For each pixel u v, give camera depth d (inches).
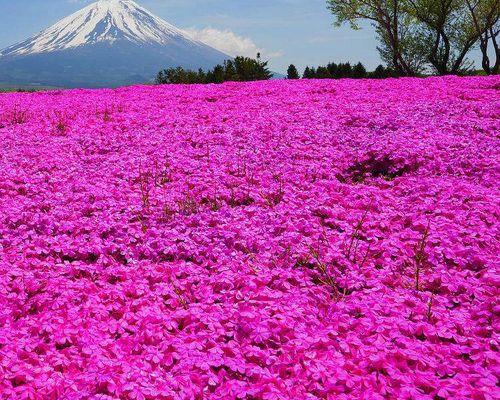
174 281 305.1
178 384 212.4
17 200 439.8
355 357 227.9
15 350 233.3
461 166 487.8
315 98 948.6
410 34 2164.1
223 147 594.9
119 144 633.6
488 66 1946.4
